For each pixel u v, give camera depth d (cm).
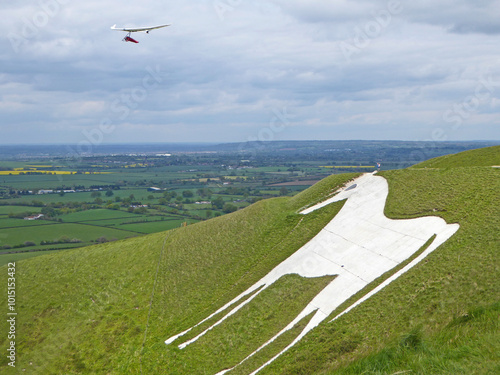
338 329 2919
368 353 2139
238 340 3541
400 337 2044
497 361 1462
